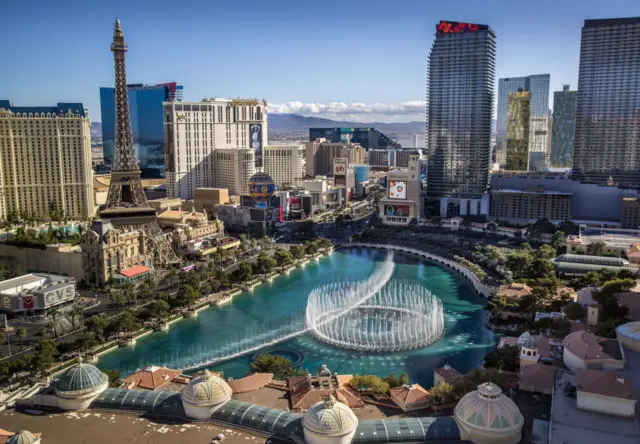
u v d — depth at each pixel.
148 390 179.25
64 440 153.00
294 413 164.62
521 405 175.12
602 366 187.88
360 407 186.00
